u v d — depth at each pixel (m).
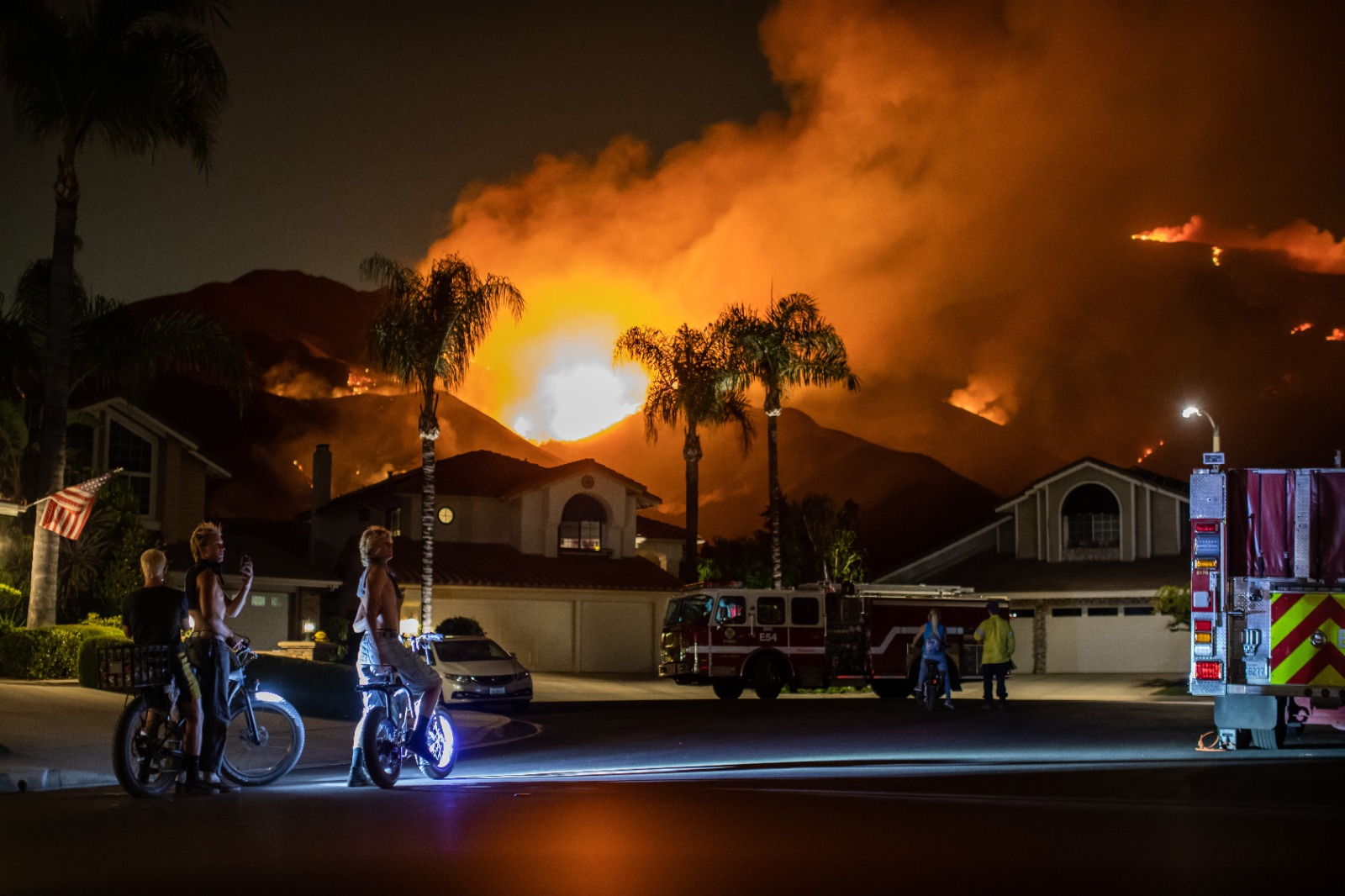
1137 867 6.77
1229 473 14.98
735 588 32.62
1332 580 14.49
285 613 45.91
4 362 30.77
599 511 48.50
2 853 7.19
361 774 10.96
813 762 14.64
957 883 6.32
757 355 42.84
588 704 31.03
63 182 27.92
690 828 8.18
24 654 26.09
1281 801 9.81
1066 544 50.34
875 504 135.38
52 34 27.38
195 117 28.72
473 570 44.72
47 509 25.75
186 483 44.72
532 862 6.85
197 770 10.39
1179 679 41.47
